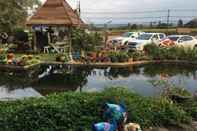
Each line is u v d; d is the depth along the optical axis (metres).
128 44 33.94
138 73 22.53
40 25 31.75
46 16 31.97
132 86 16.97
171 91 11.06
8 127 7.49
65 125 7.82
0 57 23.41
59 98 9.23
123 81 18.75
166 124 9.02
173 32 58.91
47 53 31.45
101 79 19.64
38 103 8.20
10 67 22.44
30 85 17.42
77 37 28.98
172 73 22.62
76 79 19.58
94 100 8.57
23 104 8.70
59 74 21.59
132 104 8.88
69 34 29.94
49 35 33.38
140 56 28.48
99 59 26.09
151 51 29.55
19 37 35.28
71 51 28.69
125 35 42.53
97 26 56.28
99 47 30.47
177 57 29.55
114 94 9.23
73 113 8.09
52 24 31.38
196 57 29.00
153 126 8.81
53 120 7.77
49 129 7.61
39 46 33.28
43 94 15.17
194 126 9.09
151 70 24.27
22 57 23.75
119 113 7.80
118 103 8.42
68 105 8.31
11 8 34.50
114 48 31.06
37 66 24.30
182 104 10.20
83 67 25.50
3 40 35.56
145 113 8.87
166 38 36.50
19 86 17.17
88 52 28.00
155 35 36.31
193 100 10.50
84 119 8.02
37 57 26.47
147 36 36.09
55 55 29.45
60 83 18.19
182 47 30.94
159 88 13.22
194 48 31.02
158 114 9.05
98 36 30.97
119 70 24.20
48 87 16.91
